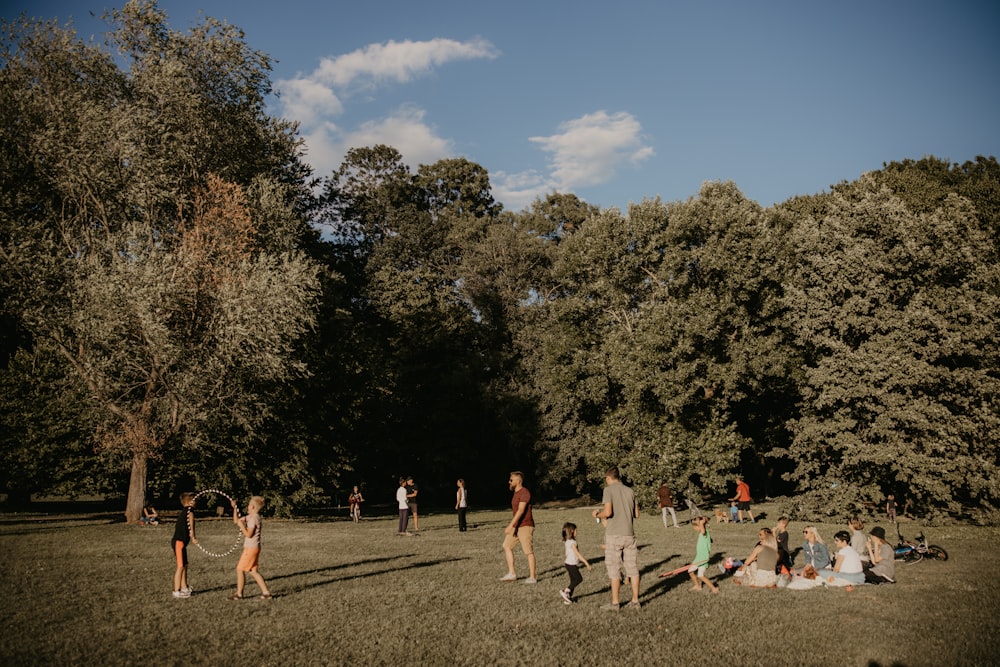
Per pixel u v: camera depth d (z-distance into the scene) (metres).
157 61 24.73
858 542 14.34
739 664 7.66
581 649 8.17
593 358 36.84
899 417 23.64
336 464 31.92
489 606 10.45
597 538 20.52
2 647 7.78
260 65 27.47
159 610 9.87
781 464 44.81
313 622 9.28
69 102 22.62
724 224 33.12
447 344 47.56
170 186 24.08
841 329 25.97
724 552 16.88
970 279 25.03
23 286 21.80
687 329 31.78
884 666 7.59
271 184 26.80
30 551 15.59
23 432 29.47
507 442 44.88
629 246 36.31
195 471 27.30
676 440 31.38
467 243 60.09
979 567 14.41
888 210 26.14
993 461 24.03
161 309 21.19
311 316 24.50
